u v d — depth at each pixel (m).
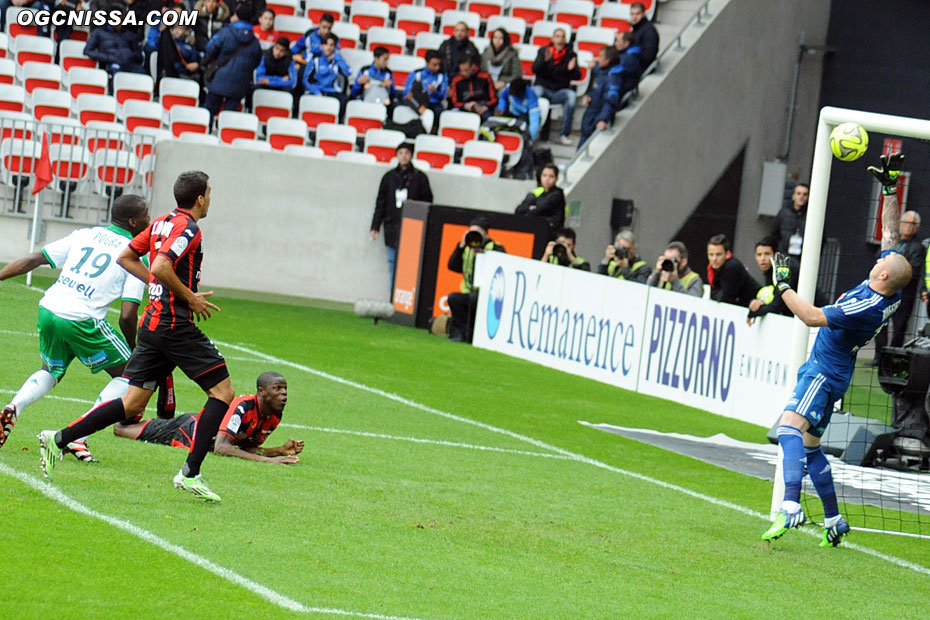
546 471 29.52
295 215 61.66
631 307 45.84
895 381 34.16
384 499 24.61
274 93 66.31
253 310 53.84
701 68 71.69
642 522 25.33
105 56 65.69
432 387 40.28
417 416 34.84
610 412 39.84
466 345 52.31
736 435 38.34
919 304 45.66
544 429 35.38
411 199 60.16
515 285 51.16
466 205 62.50
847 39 78.38
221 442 26.44
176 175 60.25
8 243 57.88
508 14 78.25
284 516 22.31
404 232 56.91
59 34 68.88
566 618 18.27
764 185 76.81
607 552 22.61
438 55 67.31
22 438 25.69
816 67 78.75
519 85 66.75
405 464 28.30
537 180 62.94
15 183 59.12
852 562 24.19
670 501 27.75
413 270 55.97
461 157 66.62
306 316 54.38
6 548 18.50
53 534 19.47
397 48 73.38
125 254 22.23
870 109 77.44
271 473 25.58
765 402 40.16
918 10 75.69
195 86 65.31
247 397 26.89
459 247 53.69
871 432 34.41
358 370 41.56
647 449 34.12
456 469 28.45
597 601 19.36
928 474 34.00
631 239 49.69
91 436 26.67
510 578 20.14
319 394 36.19
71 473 23.33
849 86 78.19
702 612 19.41
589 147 66.25
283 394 26.80
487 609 18.30
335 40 67.81
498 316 51.88
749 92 75.31
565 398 41.66
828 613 20.23
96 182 59.50
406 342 50.19
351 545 20.98
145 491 22.77
